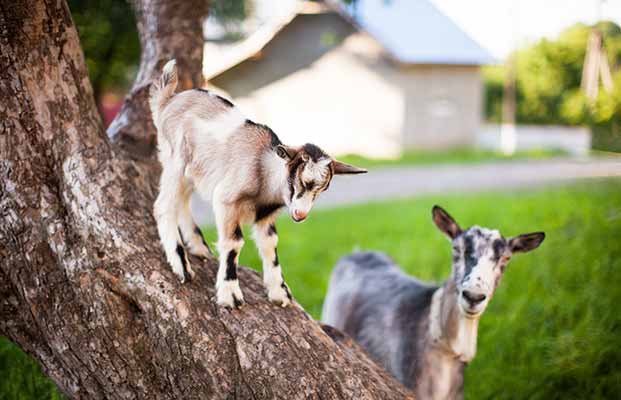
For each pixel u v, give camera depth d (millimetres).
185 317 2756
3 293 3004
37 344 3064
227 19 14227
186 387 2748
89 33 10812
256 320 2828
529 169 15359
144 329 2832
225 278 2863
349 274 4949
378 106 19062
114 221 2945
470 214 9312
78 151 3057
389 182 13867
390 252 7664
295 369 2723
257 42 18547
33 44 2951
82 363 2869
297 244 8195
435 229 8695
